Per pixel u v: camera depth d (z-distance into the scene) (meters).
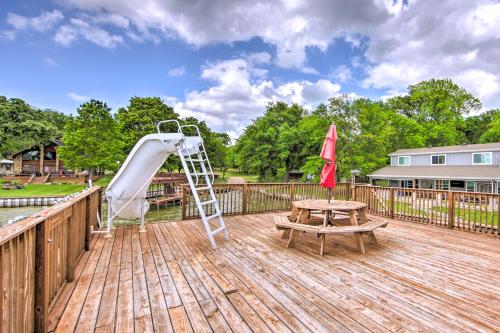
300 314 2.16
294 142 22.95
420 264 3.41
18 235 1.52
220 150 35.28
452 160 20.55
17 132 26.48
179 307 2.27
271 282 2.80
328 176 4.47
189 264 3.31
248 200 7.16
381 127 21.45
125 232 4.94
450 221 5.55
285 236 4.59
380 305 2.33
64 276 2.69
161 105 23.55
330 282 2.81
